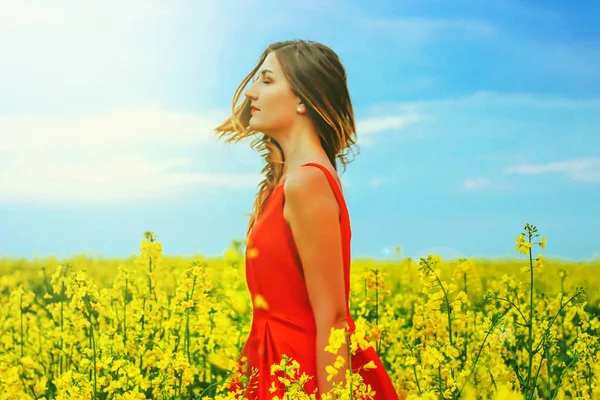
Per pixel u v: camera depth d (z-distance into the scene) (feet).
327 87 10.06
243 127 10.88
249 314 15.89
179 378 12.55
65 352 16.05
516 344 15.31
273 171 10.97
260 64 10.58
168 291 20.56
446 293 12.81
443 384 11.48
